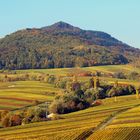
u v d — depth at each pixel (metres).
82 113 171.00
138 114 144.38
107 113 158.25
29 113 171.50
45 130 134.75
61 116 169.38
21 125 154.38
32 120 164.50
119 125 128.00
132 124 127.38
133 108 162.62
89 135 120.94
